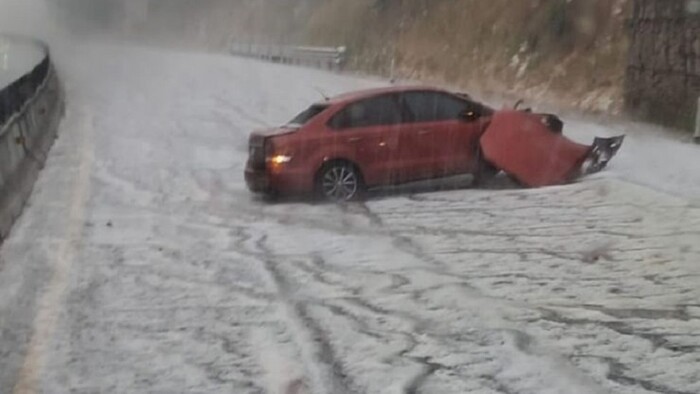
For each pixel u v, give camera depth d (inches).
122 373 292.7
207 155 811.4
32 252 462.6
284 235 502.0
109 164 761.0
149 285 400.5
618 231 479.5
